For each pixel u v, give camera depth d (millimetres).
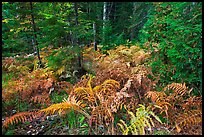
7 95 5391
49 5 7633
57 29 6586
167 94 5156
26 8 7234
